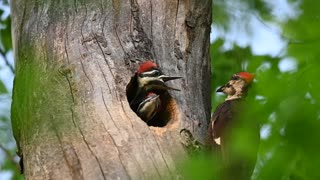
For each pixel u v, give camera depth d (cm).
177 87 1127
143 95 1123
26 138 1052
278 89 701
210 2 1258
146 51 1128
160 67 1134
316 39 759
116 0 1160
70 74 1066
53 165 984
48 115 1034
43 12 1161
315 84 688
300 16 813
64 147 991
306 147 634
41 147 1011
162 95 1123
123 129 999
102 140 984
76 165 967
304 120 641
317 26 764
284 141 668
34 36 1137
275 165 682
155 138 1009
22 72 1123
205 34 1227
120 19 1142
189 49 1188
